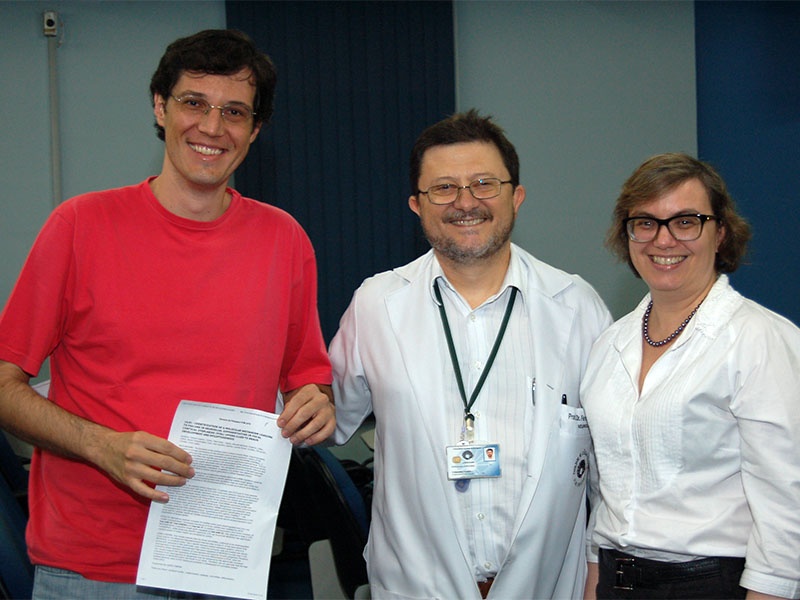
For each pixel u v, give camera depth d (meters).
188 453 1.35
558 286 1.85
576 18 4.52
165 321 1.44
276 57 4.10
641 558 1.47
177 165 1.45
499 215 1.67
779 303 4.19
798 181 4.08
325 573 2.50
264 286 1.55
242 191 4.09
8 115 3.86
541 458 1.66
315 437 1.48
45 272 1.39
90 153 3.97
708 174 1.48
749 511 1.41
